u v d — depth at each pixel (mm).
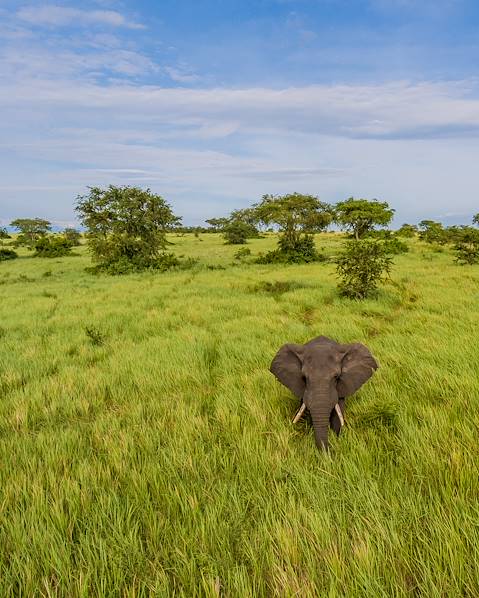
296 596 2389
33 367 8039
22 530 3057
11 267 40812
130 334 10852
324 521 3012
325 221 36812
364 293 15117
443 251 41156
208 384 6840
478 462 3588
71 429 5133
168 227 35344
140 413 5488
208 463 4039
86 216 32969
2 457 4422
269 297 16047
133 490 3604
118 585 2562
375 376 6324
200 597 2463
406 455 3932
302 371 4430
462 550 2596
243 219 85688
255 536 2930
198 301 15500
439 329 9086
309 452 4191
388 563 2604
